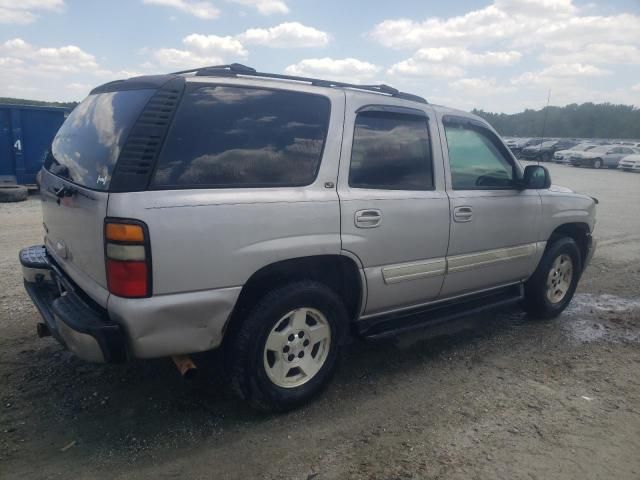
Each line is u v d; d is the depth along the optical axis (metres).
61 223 3.25
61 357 3.89
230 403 3.40
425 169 3.85
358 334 3.68
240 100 3.04
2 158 12.16
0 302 4.92
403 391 3.67
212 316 2.87
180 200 2.70
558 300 5.22
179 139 2.78
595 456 2.97
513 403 3.54
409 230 3.66
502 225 4.36
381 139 3.60
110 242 2.60
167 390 3.51
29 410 3.22
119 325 2.68
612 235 9.88
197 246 2.75
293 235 3.08
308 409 3.39
